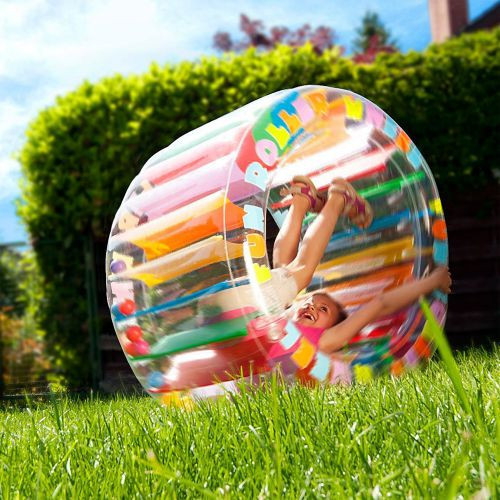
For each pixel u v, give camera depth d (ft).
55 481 4.50
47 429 7.03
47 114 19.98
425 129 18.95
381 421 4.92
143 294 8.80
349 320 9.14
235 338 8.15
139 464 4.43
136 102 19.44
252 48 20.04
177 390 8.86
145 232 8.87
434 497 3.21
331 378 8.68
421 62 19.26
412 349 9.72
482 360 9.43
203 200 8.41
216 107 19.20
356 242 11.48
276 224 12.61
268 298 8.25
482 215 19.01
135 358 9.22
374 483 3.59
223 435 5.28
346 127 9.96
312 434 4.87
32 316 20.17
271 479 3.85
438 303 10.19
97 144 19.48
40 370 19.95
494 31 19.63
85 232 19.61
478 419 3.92
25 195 19.95
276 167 8.76
